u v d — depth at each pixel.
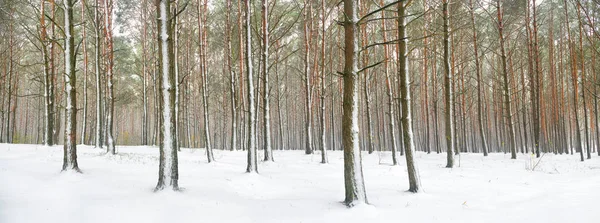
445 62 15.02
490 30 27.11
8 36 24.05
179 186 8.95
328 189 10.02
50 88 20.03
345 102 7.58
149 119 51.12
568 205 6.74
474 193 9.00
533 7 20.22
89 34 23.75
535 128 19.61
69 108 9.66
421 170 14.23
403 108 9.47
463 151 27.84
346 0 7.69
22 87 40.38
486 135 35.53
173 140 8.43
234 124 23.66
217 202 7.78
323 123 17.16
